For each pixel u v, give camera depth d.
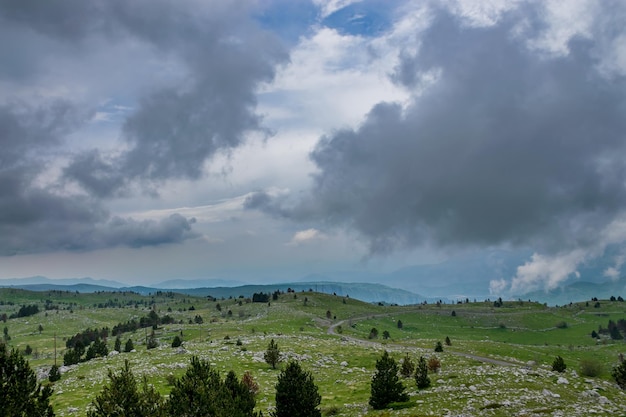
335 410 54.00
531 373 68.12
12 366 30.00
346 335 186.50
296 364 47.41
